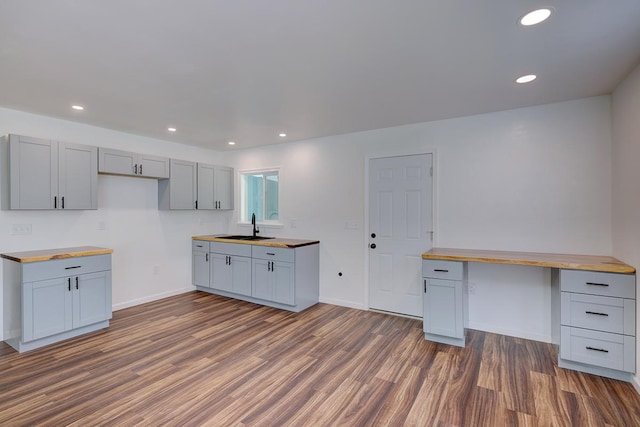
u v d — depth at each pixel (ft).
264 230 16.33
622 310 7.59
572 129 9.66
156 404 6.85
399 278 12.64
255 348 9.64
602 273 7.77
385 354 9.27
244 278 14.40
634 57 6.90
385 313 12.91
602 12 5.28
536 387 7.50
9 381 7.72
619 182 8.47
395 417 6.47
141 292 14.17
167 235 15.26
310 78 7.97
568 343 8.21
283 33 5.93
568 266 8.12
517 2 5.03
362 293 13.44
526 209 10.32
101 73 7.61
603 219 9.30
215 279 15.49
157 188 14.83
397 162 12.58
